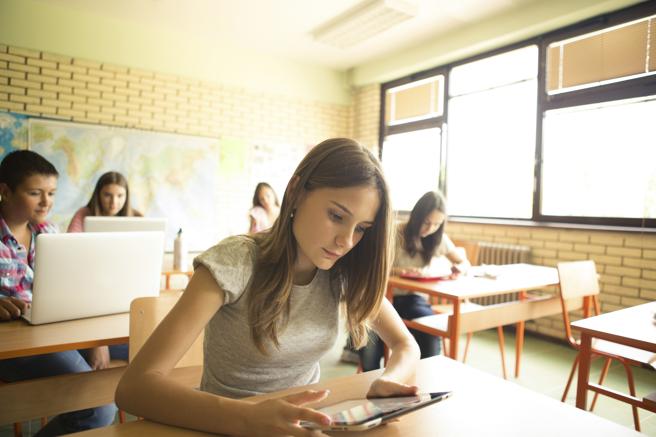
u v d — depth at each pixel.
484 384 0.95
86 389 1.41
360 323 1.02
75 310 1.50
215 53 4.84
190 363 1.43
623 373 2.89
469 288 2.33
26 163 1.85
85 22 4.14
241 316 0.88
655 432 2.13
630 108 3.30
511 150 4.12
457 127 4.64
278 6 3.89
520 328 2.79
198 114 4.77
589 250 3.43
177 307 0.80
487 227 4.18
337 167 0.83
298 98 5.43
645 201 3.23
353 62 5.40
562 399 2.31
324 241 0.84
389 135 5.46
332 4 3.82
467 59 4.48
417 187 5.13
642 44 3.21
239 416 0.67
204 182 4.80
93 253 1.50
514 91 4.10
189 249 4.72
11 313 1.51
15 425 1.58
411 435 0.72
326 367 2.88
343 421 0.69
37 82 3.96
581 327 1.57
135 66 4.40
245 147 5.08
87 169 4.19
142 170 4.45
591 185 3.55
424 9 3.82
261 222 4.76
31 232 1.94
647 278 3.10
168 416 0.69
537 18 3.62
